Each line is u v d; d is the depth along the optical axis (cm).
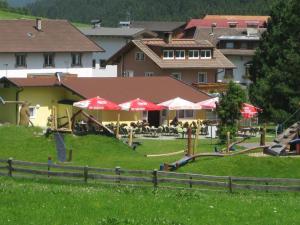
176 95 8512
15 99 8244
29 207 2525
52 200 2678
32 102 8306
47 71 10825
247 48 13538
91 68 11294
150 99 8325
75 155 5619
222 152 5475
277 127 7438
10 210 2461
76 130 6656
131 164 5056
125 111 8044
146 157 5578
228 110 6556
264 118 8481
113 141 5988
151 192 3123
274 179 3769
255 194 3622
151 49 11131
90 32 14862
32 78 8475
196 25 17838
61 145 5806
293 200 3120
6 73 10500
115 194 2927
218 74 11944
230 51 13225
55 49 10850
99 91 8300
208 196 3061
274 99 8325
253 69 10194
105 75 11462
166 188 3691
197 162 4862
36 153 5653
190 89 8744
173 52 11038
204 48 11244
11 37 10762
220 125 6631
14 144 5875
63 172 4084
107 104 7425
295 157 4806
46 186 3253
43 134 6228
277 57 9662
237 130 6825
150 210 2575
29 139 5966
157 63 10806
